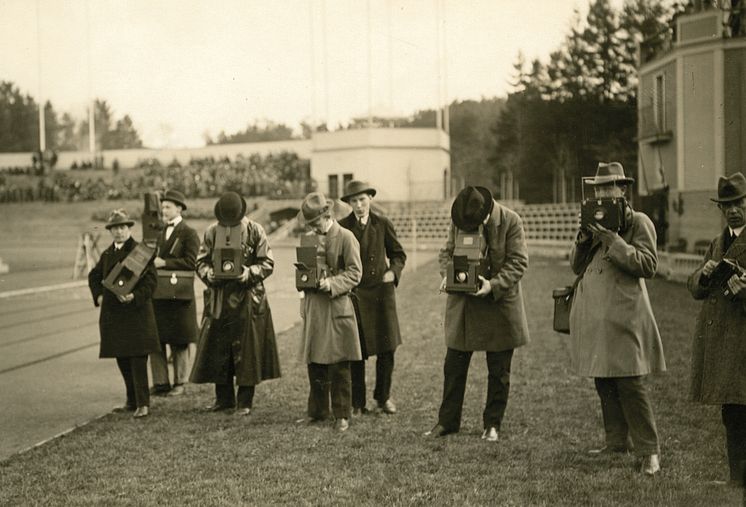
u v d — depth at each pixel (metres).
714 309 5.33
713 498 4.92
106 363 11.00
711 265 5.27
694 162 23.73
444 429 6.66
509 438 6.49
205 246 7.82
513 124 49.59
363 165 52.78
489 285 6.45
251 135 75.50
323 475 5.64
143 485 5.52
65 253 42.66
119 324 7.68
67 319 15.94
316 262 7.04
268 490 5.33
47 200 58.59
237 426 7.20
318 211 7.21
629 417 5.66
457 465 5.80
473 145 65.00
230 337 7.69
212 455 6.25
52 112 86.56
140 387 7.67
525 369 9.30
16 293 21.73
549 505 4.88
